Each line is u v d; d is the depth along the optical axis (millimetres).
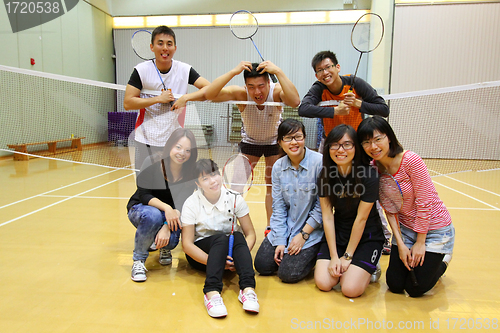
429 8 8727
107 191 4660
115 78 11625
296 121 2164
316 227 2188
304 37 10672
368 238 2068
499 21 8438
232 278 2199
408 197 1934
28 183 5078
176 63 2699
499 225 3289
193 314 1752
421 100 3553
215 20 10969
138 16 11250
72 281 2102
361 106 2389
